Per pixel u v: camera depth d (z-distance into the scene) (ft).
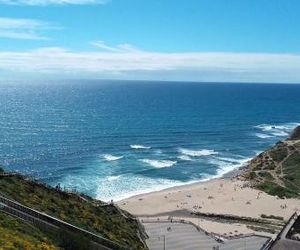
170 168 493.36
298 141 540.11
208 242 257.96
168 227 278.05
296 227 249.96
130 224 254.06
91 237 164.25
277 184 418.10
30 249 116.47
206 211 343.67
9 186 187.21
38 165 470.80
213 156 565.53
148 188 418.51
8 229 129.49
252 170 472.44
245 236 272.72
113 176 449.06
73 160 501.15
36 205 178.19
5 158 491.31
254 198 380.58
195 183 440.86
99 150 559.38
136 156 538.88
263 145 651.25
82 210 208.85
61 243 139.44
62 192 224.12
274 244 230.07
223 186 421.18
